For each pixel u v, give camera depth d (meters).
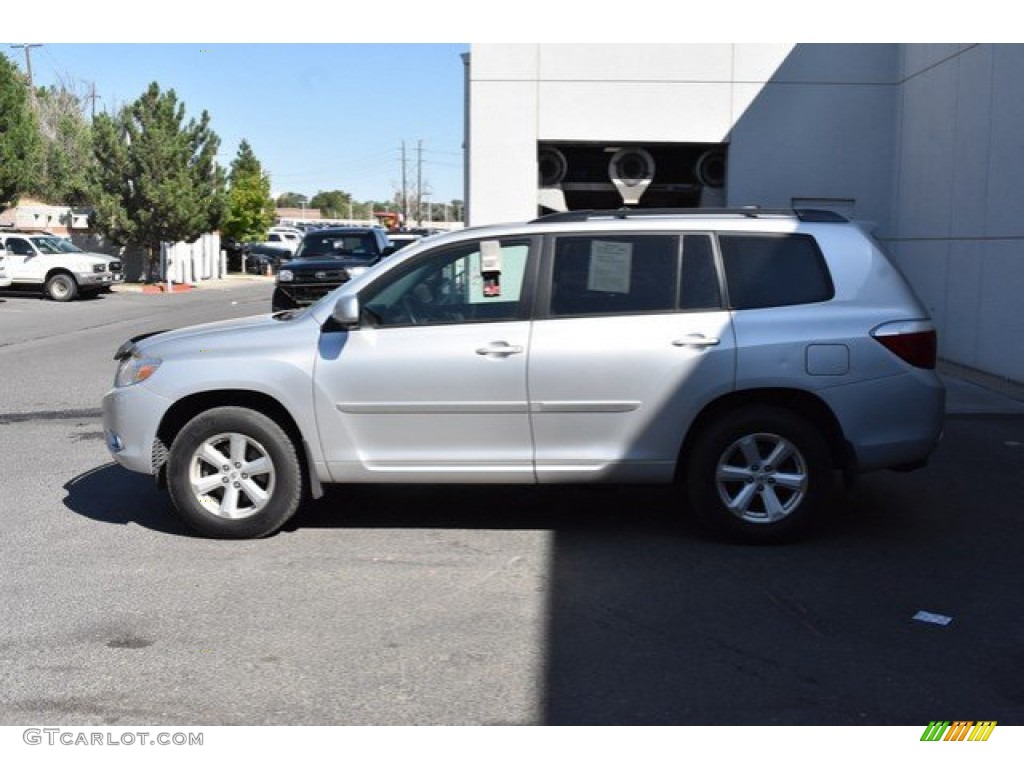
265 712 4.34
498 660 4.82
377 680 4.62
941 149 14.10
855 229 6.57
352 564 6.18
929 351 6.43
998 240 12.60
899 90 15.25
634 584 5.82
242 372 6.46
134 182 35.22
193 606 5.50
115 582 5.88
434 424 6.43
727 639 5.05
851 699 4.43
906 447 6.38
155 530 6.90
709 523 6.46
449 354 6.38
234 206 48.94
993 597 5.61
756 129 15.12
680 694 4.48
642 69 14.95
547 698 4.44
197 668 4.75
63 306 27.70
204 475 6.66
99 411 11.68
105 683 4.60
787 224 6.52
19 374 14.65
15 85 32.69
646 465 6.40
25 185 33.34
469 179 15.17
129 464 6.69
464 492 7.82
